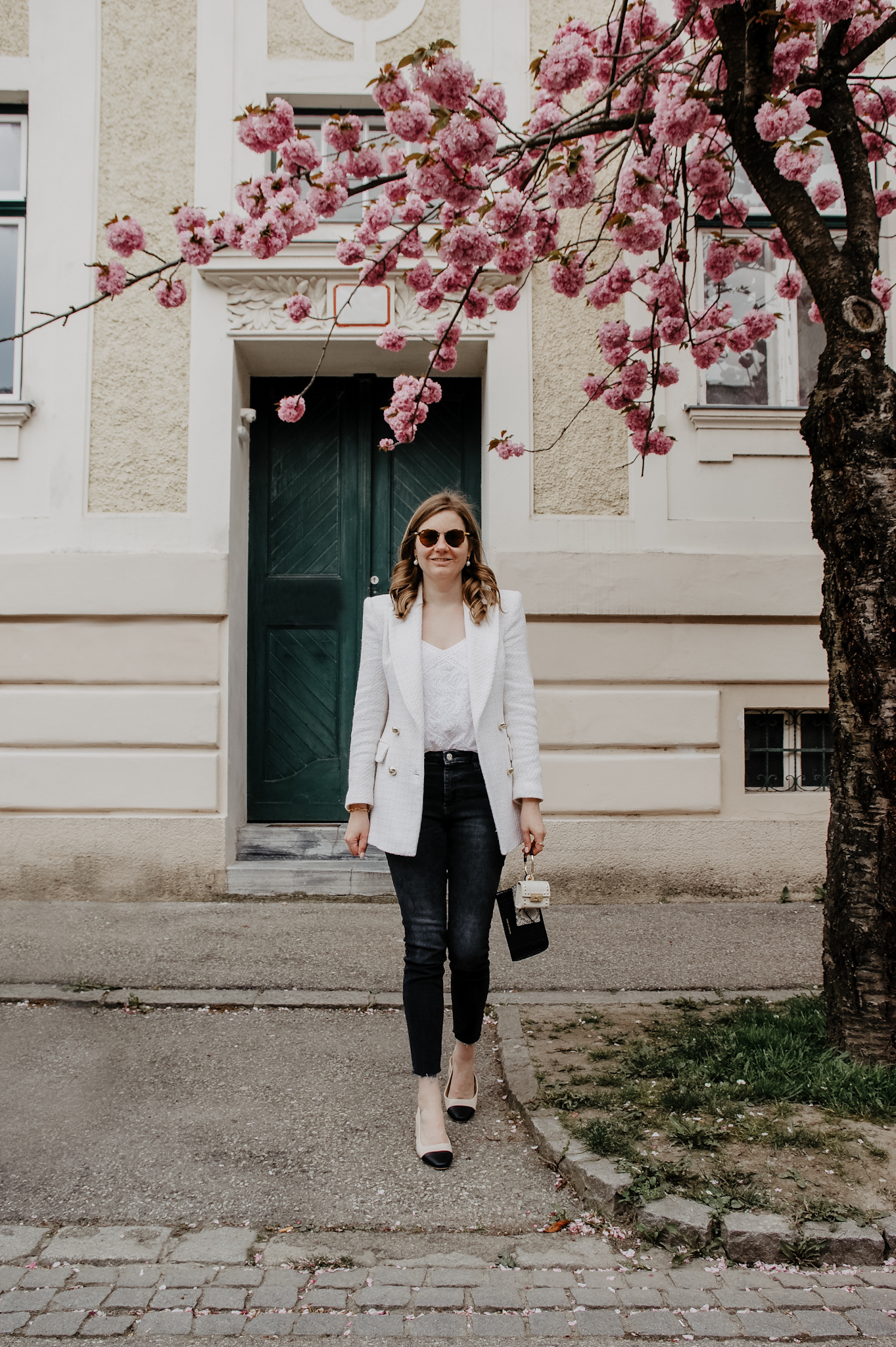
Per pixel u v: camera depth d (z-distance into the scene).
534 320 5.30
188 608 5.13
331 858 5.28
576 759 5.14
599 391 4.18
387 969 3.94
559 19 5.35
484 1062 3.12
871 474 2.71
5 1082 2.95
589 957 4.13
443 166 2.78
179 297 3.47
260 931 4.46
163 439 5.25
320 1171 2.43
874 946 2.73
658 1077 2.82
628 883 5.12
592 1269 2.03
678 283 3.68
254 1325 1.85
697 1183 2.21
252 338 5.25
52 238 5.30
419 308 5.24
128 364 5.28
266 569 5.74
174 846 5.07
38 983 3.76
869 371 2.74
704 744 5.20
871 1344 1.80
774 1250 2.04
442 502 2.65
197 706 5.13
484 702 2.53
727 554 5.25
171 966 3.96
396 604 2.65
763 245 5.53
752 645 5.25
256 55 5.36
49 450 5.24
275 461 5.79
